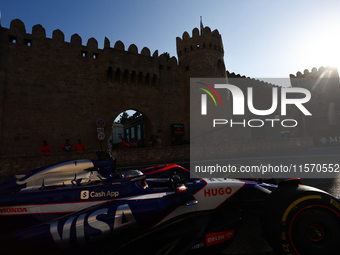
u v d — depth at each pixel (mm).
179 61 25391
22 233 1940
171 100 23391
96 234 2084
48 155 11594
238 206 3301
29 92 16781
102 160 3627
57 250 1977
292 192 2344
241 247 2855
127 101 20938
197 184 3252
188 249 2293
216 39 24438
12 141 15836
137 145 18500
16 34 16781
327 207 2260
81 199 2689
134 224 2262
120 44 20906
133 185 2938
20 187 3027
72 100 18391
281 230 2215
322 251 2182
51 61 17875
